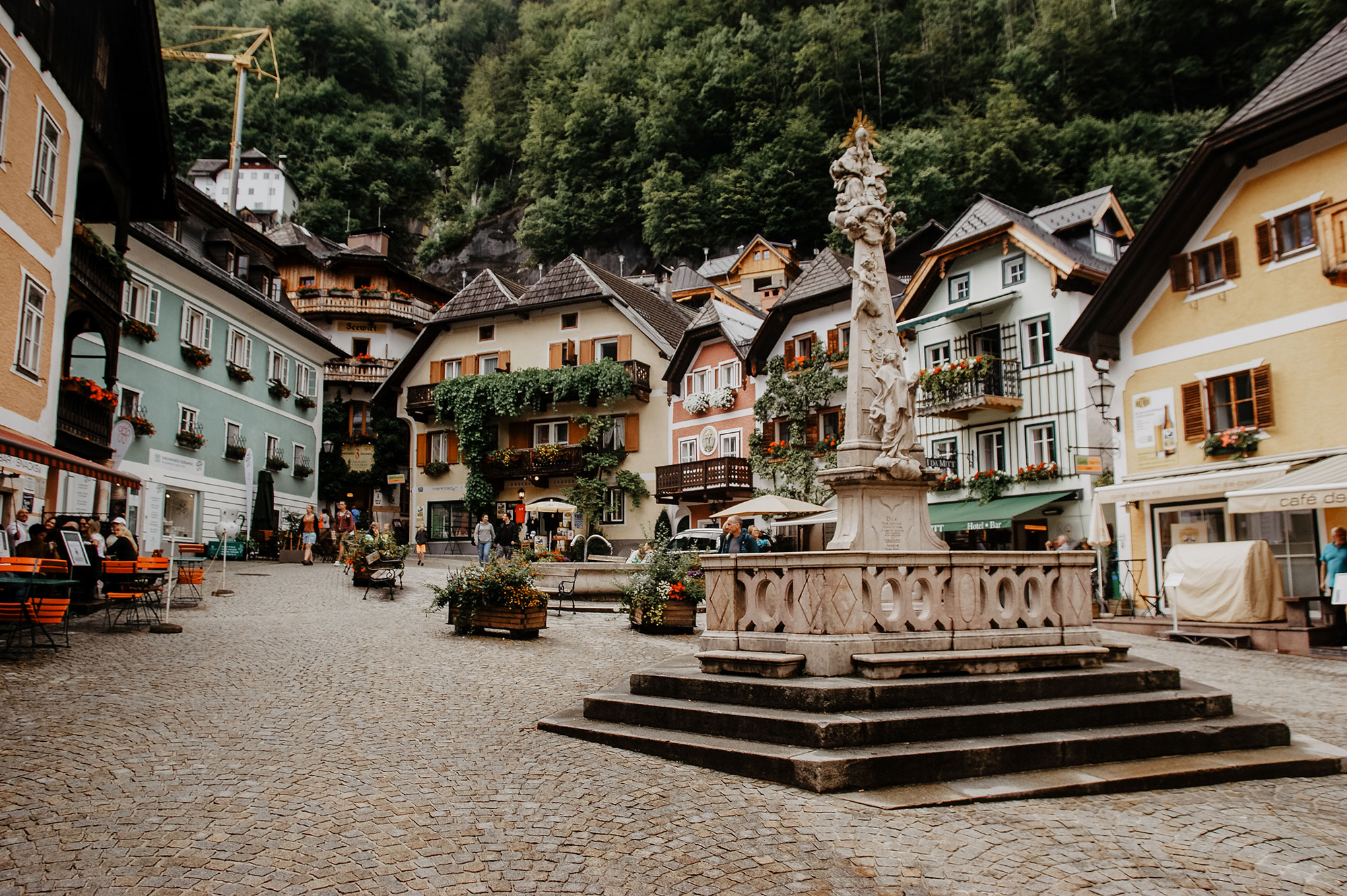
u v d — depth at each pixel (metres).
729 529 16.72
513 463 40.75
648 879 4.52
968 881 4.58
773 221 62.62
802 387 31.98
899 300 32.12
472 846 4.91
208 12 86.94
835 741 6.31
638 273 68.25
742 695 7.24
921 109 62.59
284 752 6.72
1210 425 19.72
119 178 19.27
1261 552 15.45
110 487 24.75
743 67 68.81
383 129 85.44
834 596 7.43
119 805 5.35
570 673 10.78
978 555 8.05
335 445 48.41
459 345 44.03
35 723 7.24
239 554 29.45
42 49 15.17
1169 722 7.50
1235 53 55.50
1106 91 57.59
